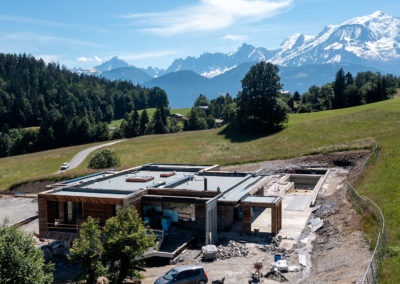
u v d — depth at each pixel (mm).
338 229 26938
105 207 29125
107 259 21172
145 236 21703
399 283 15188
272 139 87688
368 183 34625
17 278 18094
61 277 24953
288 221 33562
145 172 45375
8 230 19453
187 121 161250
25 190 59938
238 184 37031
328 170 54469
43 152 118625
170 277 19938
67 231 29984
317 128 87500
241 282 20891
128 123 163250
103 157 69250
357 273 17250
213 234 29688
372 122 81812
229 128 107438
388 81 193625
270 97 98250
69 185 34594
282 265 21969
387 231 21625
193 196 31922
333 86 160625
